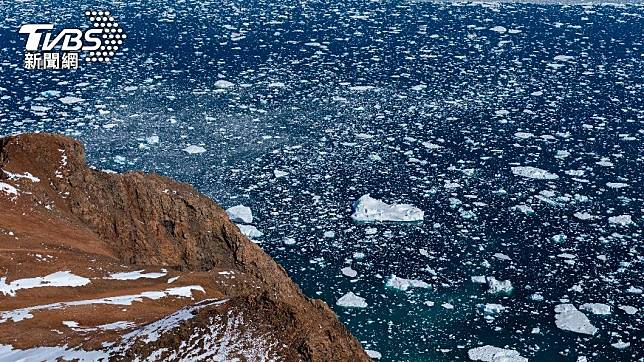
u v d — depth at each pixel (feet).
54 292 117.91
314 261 191.62
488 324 166.71
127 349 87.25
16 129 284.82
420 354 156.25
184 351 86.58
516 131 295.89
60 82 343.05
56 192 152.46
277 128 294.25
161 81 351.25
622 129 301.43
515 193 236.22
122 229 151.53
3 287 116.37
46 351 91.66
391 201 230.48
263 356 86.63
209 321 89.40
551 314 170.81
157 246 152.25
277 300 92.32
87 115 302.04
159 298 118.21
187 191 164.55
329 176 248.11
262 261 154.10
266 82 355.15
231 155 265.54
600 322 168.45
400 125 301.02
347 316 168.45
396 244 200.85
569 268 190.60
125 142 275.59
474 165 260.62
